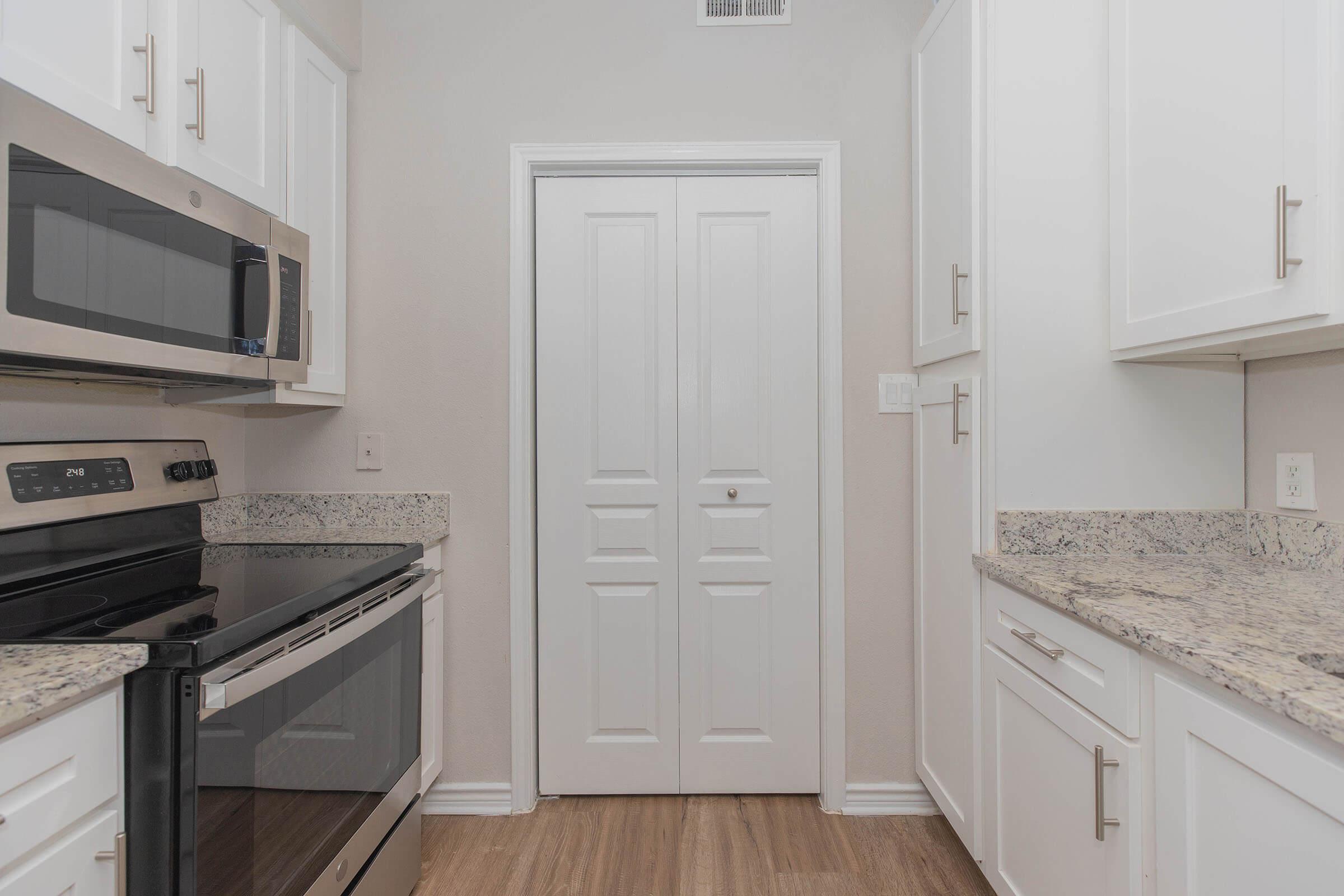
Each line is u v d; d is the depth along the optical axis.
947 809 1.67
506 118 1.94
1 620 0.97
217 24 1.34
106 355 1.06
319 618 1.15
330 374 1.81
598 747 1.99
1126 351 1.41
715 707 1.98
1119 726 1.01
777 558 1.97
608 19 1.94
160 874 0.85
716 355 1.98
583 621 1.99
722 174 1.99
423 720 1.76
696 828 1.84
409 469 1.95
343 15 1.83
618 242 1.99
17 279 0.92
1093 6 1.45
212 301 1.29
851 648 1.94
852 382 1.94
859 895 1.57
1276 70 1.02
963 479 1.57
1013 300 1.46
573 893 1.58
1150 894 0.96
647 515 1.99
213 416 1.82
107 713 0.82
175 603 1.07
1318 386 1.29
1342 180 0.93
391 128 1.94
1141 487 1.46
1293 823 0.71
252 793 0.98
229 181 1.38
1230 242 1.11
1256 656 0.81
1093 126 1.45
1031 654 1.28
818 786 1.97
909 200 1.93
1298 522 1.33
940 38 1.71
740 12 1.94
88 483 1.32
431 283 1.94
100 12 1.07
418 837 1.61
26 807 0.70
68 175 1.00
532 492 1.98
